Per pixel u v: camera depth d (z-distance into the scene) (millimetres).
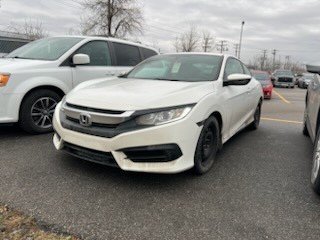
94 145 3381
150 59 5320
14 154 4305
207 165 4000
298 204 3303
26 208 2943
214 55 5023
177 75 4555
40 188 3354
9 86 4828
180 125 3352
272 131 6785
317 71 4289
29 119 5125
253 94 5930
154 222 2830
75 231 2641
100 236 2598
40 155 4297
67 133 3584
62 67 5531
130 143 3242
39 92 5199
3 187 3334
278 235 2727
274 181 3883
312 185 3564
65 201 3111
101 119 3350
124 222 2809
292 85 28562
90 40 6148
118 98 3449
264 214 3062
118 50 6660
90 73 5926
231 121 4711
